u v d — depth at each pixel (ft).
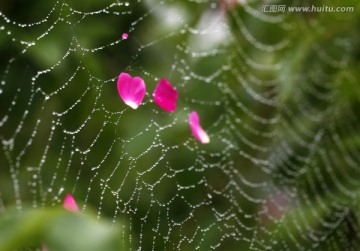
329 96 2.49
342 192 2.40
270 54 2.33
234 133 2.25
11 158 1.88
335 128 2.48
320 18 2.39
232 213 2.18
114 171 1.85
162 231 1.94
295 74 2.36
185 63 2.18
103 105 1.92
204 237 2.05
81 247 1.37
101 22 1.99
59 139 1.88
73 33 1.90
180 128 2.09
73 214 1.40
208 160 2.17
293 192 2.34
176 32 2.17
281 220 2.25
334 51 2.47
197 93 2.19
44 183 1.87
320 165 2.41
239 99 2.29
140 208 1.91
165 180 2.01
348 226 2.36
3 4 1.91
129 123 1.97
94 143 1.90
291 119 2.41
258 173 2.29
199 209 2.09
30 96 1.90
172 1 2.15
